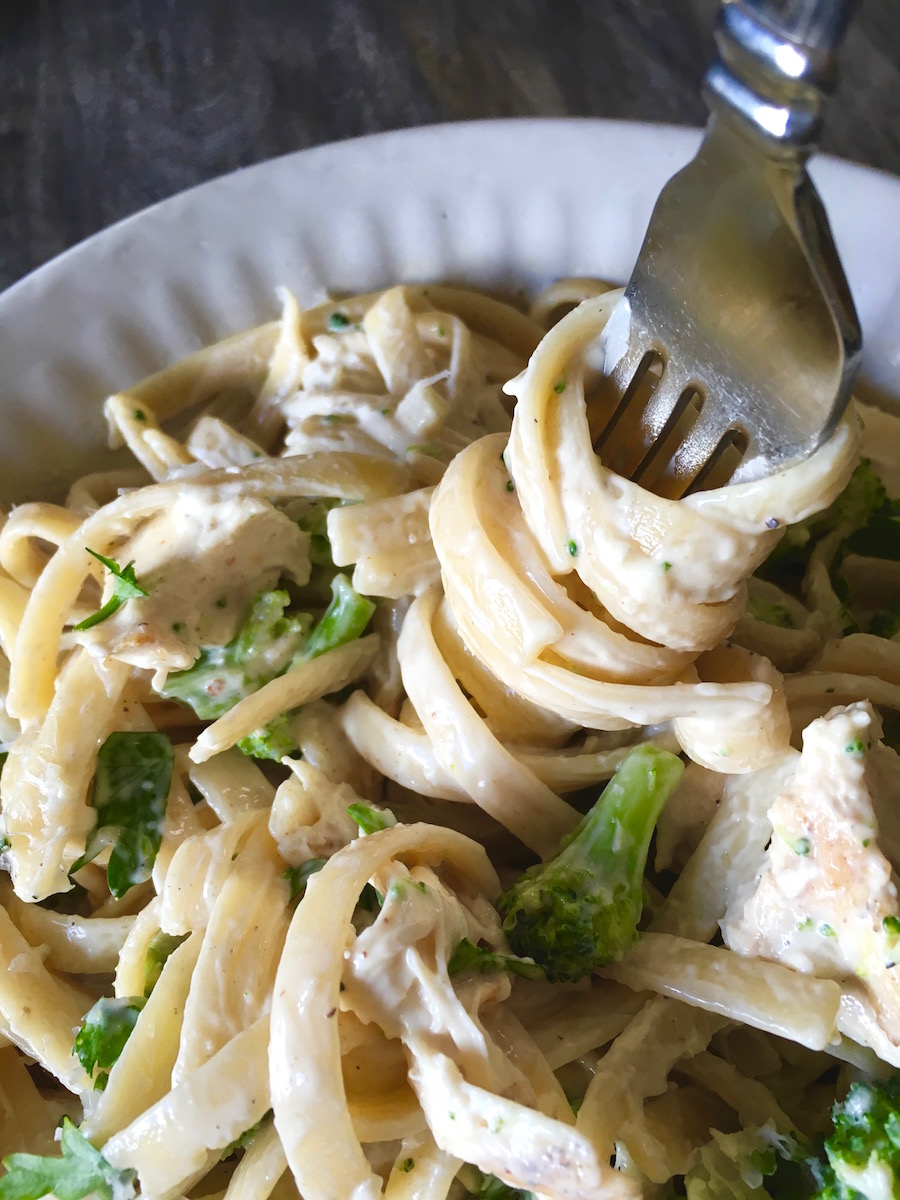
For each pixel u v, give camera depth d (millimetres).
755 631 164
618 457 121
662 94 214
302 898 140
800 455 102
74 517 173
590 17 223
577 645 125
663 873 152
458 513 130
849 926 124
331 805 150
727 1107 142
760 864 139
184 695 162
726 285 97
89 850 158
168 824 162
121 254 176
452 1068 120
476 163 172
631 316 111
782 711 131
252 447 178
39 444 186
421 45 222
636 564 115
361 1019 127
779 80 80
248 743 161
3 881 171
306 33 228
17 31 241
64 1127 136
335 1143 118
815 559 179
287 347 186
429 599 154
